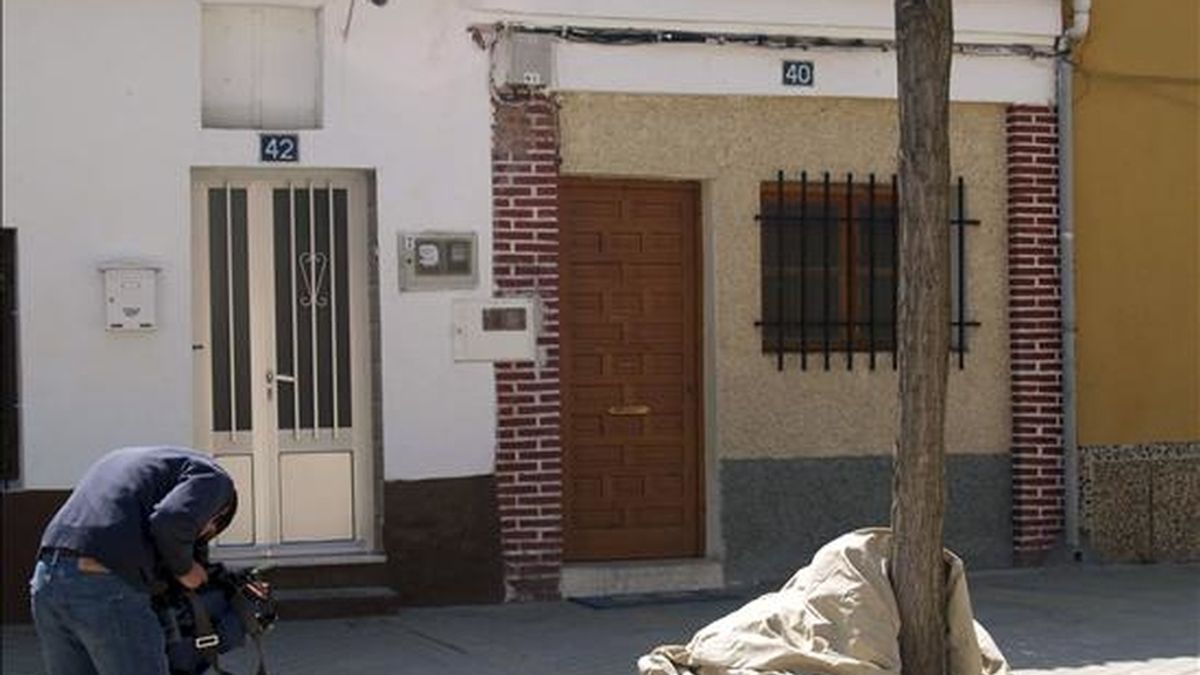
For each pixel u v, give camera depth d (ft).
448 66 40.09
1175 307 45.50
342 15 39.37
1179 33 45.39
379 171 39.65
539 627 37.76
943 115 26.40
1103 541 45.21
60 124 37.86
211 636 22.06
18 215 37.65
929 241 26.27
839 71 42.75
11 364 37.99
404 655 34.96
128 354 38.14
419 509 39.93
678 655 26.03
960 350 44.21
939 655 25.79
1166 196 45.44
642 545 42.50
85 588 21.31
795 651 24.88
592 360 42.16
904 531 25.85
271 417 39.75
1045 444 44.52
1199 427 45.62
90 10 37.96
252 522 39.63
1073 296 44.73
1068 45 44.57
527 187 40.65
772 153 42.68
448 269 40.06
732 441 42.42
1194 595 40.93
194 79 38.52
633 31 41.32
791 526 42.86
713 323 42.37
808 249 43.06
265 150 38.93
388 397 39.73
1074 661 33.73
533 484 40.70
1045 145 44.52
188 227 38.55
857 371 43.37
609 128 41.39
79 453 37.91
